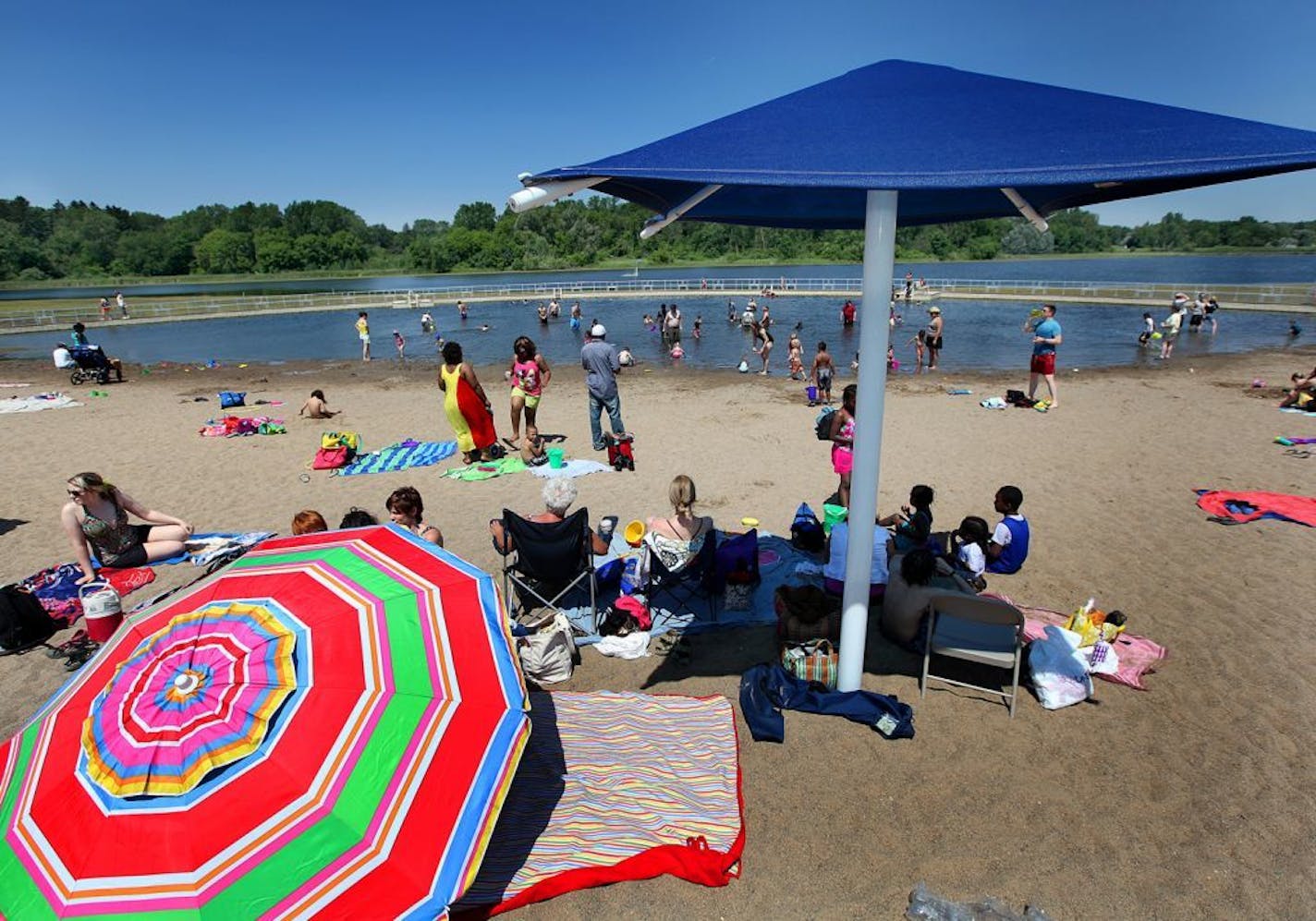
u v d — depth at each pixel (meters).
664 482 9.89
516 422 11.95
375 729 2.66
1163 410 14.05
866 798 4.13
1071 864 3.66
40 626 6.04
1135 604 6.30
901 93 3.98
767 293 47.53
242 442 12.87
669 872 3.56
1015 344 25.66
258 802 2.41
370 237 186.00
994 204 5.14
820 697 4.88
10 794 2.56
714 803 3.98
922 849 3.77
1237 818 3.94
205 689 2.63
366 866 2.39
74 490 6.64
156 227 176.88
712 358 24.12
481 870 3.49
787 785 4.23
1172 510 8.52
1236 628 5.87
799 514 7.48
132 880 2.24
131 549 7.07
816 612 5.27
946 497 9.12
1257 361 20.03
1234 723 4.72
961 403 15.24
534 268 134.25
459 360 10.33
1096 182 2.57
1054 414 13.95
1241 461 10.45
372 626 2.96
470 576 3.47
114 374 22.34
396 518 5.89
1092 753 4.48
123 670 2.77
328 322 40.19
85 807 2.40
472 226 165.12
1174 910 3.39
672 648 5.67
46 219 171.12
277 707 2.62
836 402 15.93
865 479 4.38
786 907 3.44
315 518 5.46
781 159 3.08
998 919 3.33
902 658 5.58
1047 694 4.91
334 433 11.37
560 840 3.67
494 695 2.96
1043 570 7.00
